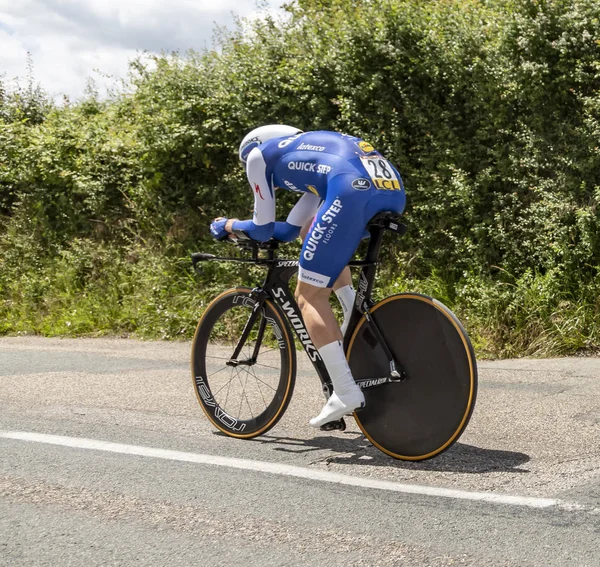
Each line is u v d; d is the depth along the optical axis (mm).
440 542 2570
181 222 9281
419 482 3213
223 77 9039
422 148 8125
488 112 7848
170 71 9266
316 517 2814
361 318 3705
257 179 3795
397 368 3559
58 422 4281
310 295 3596
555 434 3859
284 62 8633
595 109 7352
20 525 2770
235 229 3938
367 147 3646
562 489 3053
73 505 2963
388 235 8133
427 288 7664
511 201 7648
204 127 8898
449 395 3416
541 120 7633
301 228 3955
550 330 6754
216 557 2480
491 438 3848
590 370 5641
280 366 3871
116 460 3543
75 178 9906
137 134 9586
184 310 8508
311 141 3676
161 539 2631
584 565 2375
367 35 8141
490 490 3076
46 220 10281
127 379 5629
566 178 7312
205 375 4168
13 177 10508
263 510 2889
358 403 3533
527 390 4988
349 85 8281
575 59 7547
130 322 8781
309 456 3617
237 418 4012
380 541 2586
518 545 2531
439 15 8141
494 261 7637
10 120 11539
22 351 7383
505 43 7777
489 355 6723
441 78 7984
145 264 9227
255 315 4000
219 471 3375
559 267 7148
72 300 9406
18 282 9906
